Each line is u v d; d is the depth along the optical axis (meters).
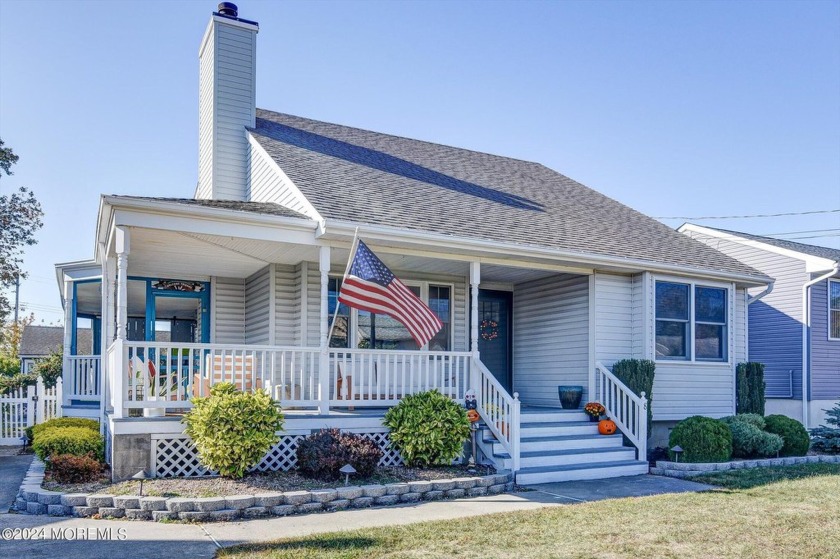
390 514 8.05
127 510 7.67
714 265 15.01
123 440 8.88
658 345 14.16
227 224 10.09
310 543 6.59
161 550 6.36
